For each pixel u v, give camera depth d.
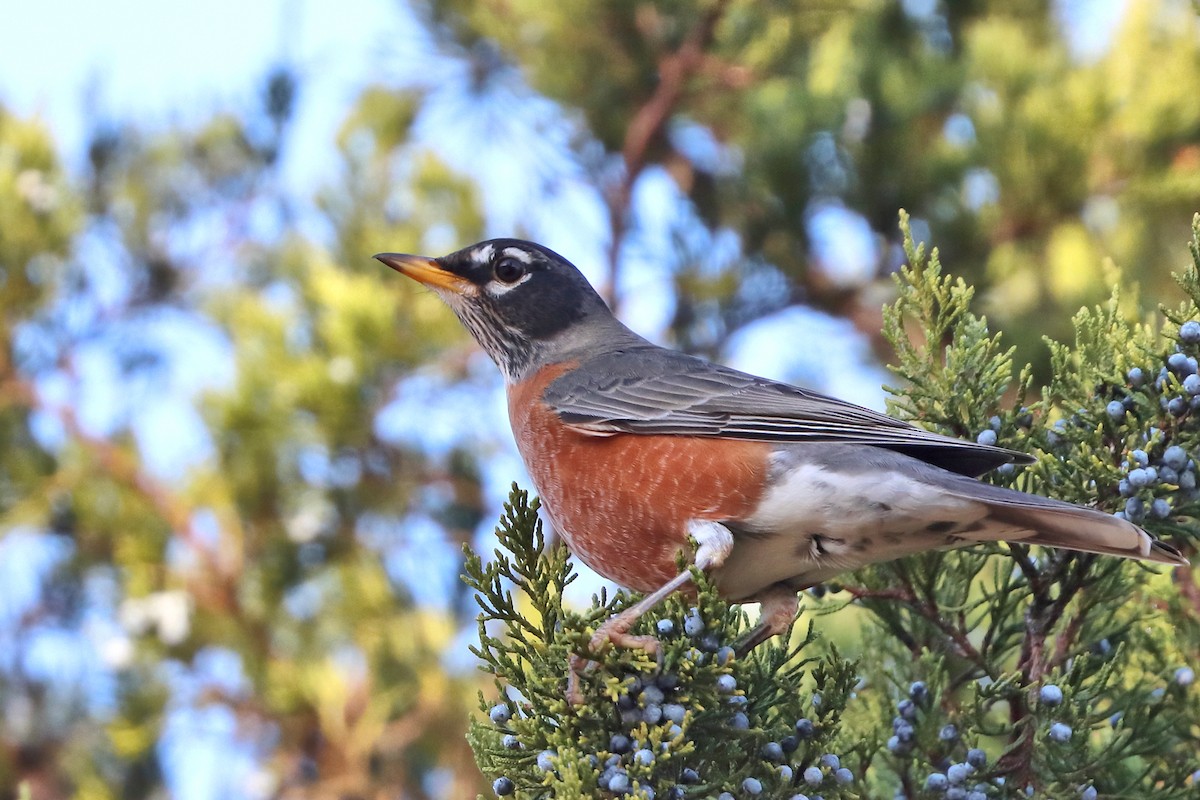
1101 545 6.62
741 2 12.43
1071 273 11.66
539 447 8.31
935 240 12.52
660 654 6.33
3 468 12.52
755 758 6.52
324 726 11.38
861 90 12.38
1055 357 7.20
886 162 12.38
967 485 7.07
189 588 11.95
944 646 7.65
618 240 12.96
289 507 12.38
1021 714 7.06
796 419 7.68
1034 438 7.38
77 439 12.56
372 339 12.24
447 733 11.51
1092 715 6.96
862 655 7.88
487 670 6.52
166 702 11.68
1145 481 6.72
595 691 6.30
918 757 7.10
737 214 13.12
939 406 7.55
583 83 12.97
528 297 9.70
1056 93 12.05
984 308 12.09
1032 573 7.18
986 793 6.80
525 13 13.01
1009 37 12.37
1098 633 7.28
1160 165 11.95
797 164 12.48
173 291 14.50
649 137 12.73
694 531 7.67
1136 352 6.99
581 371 8.61
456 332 12.48
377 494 12.45
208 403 12.30
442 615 11.97
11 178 13.28
